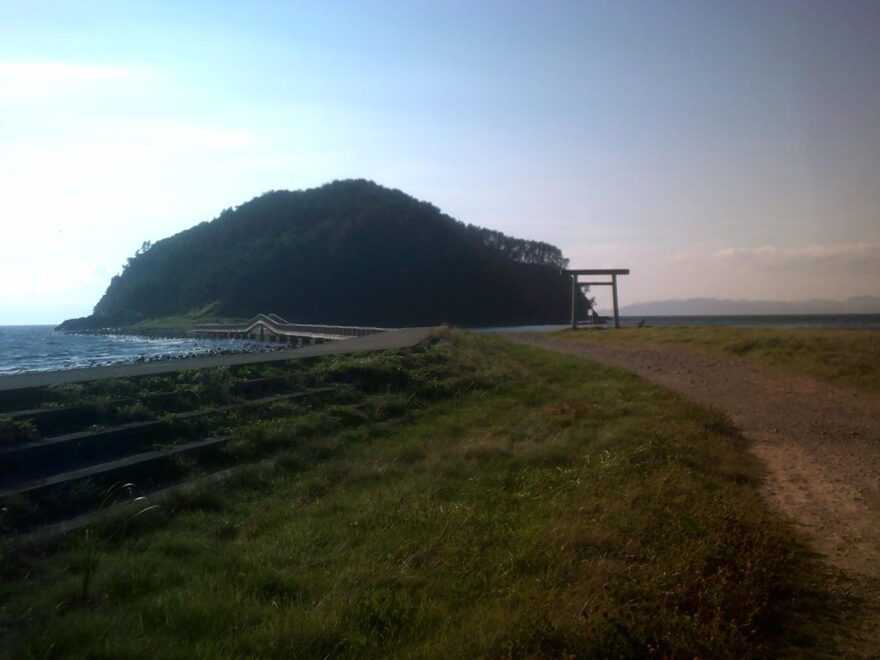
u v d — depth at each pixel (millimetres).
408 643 4984
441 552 6598
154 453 9406
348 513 7852
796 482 9891
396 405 14367
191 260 102500
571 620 5059
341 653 4816
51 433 9555
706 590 5496
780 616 5531
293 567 6312
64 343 59125
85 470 8422
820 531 7777
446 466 9773
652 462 9750
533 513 7793
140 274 110875
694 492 8289
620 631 4742
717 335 30219
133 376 12148
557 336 37344
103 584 5730
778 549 6656
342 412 13078
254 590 5738
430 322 81000
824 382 19547
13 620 5039
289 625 5047
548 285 95250
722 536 6629
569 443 11195
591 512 7590
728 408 15898
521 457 10273
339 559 6496
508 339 32906
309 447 10719
